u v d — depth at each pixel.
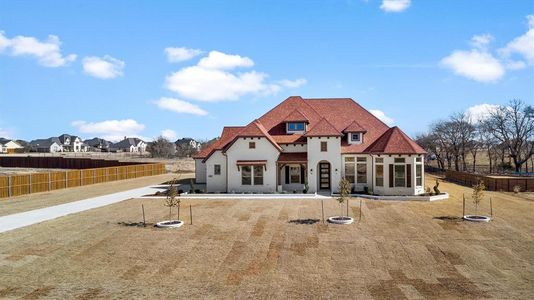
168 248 22.22
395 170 37.50
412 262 20.34
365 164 40.25
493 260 20.59
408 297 16.45
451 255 21.22
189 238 23.95
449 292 16.97
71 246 22.44
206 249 22.09
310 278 18.42
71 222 27.73
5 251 21.55
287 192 40.19
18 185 42.09
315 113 45.44
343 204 33.31
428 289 17.28
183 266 19.78
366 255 21.22
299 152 41.78
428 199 35.66
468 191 44.62
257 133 40.44
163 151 143.75
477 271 19.27
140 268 19.53
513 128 76.69
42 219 28.72
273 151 40.38
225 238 23.94
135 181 58.62
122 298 16.39
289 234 24.67
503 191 46.69
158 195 40.34
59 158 102.12
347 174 40.47
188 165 91.00
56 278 18.33
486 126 83.38
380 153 37.84
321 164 41.28
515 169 81.44
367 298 16.36
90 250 21.86
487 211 31.33
